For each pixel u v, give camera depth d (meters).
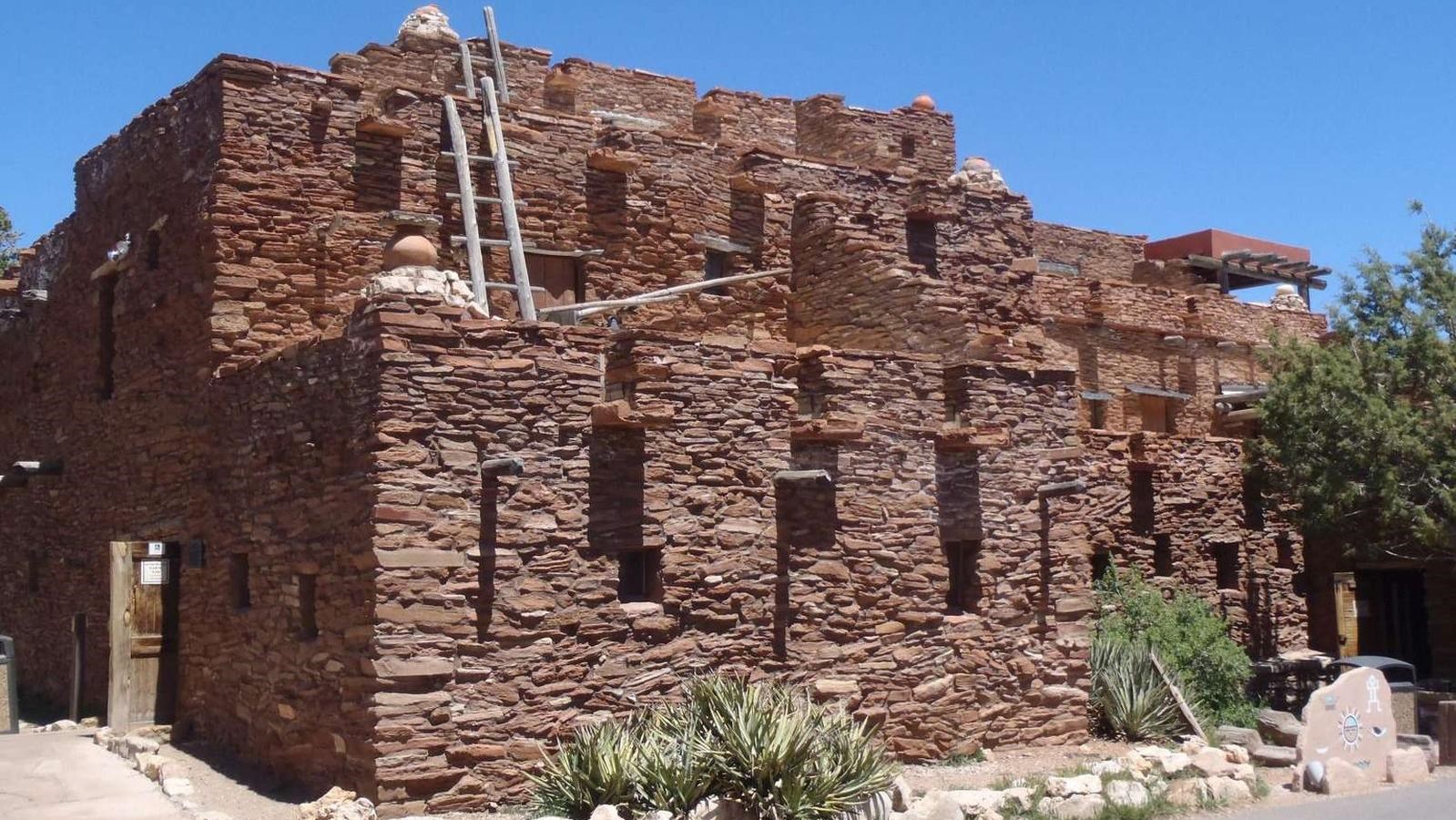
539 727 12.38
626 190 17.69
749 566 13.97
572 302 17.39
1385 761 15.36
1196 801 13.37
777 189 18.95
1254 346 29.28
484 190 16.64
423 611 11.88
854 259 18.06
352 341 12.40
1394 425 20.97
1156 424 28.23
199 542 15.23
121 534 17.20
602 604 12.92
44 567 20.00
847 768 11.11
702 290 18.12
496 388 12.45
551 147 17.22
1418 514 20.61
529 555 12.48
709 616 13.65
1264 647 23.69
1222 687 18.72
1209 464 23.20
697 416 13.78
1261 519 23.98
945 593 15.70
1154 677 17.53
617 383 13.71
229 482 14.62
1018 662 16.05
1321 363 22.33
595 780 10.77
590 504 13.05
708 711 11.83
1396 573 26.23
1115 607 19.19
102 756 14.30
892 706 14.81
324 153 15.56
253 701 13.88
